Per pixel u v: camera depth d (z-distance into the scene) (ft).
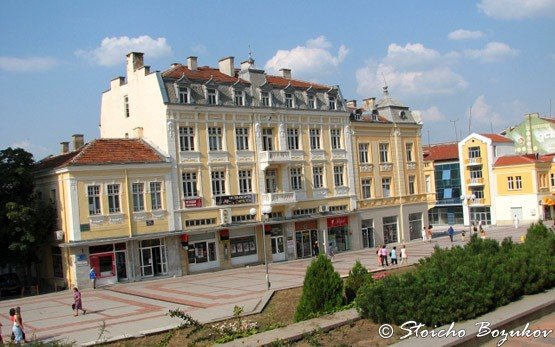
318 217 180.65
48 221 139.33
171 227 150.61
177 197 152.97
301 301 67.82
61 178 137.80
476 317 54.29
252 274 141.79
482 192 268.41
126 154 146.41
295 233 177.68
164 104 152.35
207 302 99.86
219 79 168.25
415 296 54.13
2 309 111.14
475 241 74.64
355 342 50.67
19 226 131.85
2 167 135.95
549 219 252.83
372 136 205.67
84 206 136.67
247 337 53.31
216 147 163.43
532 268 64.28
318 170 187.83
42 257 149.89
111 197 141.69
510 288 59.77
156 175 149.48
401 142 215.31
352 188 196.03
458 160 278.67
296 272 138.72
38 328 86.79
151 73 157.38
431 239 216.33
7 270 158.61
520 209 255.50
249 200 167.22
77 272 134.21
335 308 65.00
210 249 158.30
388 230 208.23
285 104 179.52
